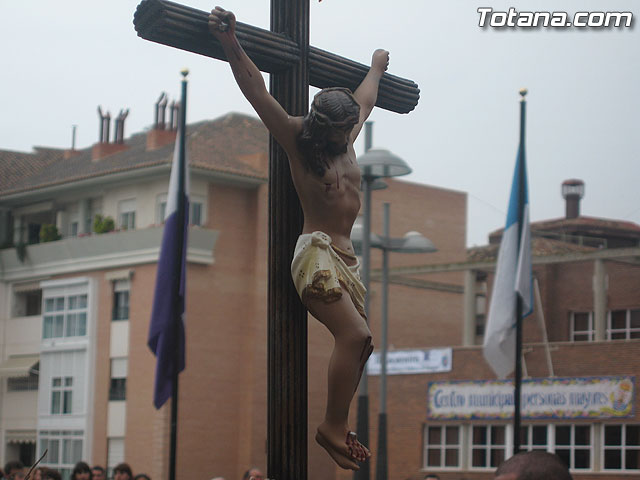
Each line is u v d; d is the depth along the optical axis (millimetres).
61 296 46781
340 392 4344
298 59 4996
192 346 42125
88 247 45375
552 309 39594
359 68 5266
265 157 44812
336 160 4512
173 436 18109
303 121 4500
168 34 4535
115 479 15547
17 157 54312
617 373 34750
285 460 4715
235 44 4445
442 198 52188
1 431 48562
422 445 38688
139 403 42656
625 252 35969
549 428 35969
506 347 23203
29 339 48125
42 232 48094
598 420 34875
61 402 46000
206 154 44656
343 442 4383
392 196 50688
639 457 34094
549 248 45750
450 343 48312
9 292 49469
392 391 39594
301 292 4430
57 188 47594
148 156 46406
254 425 42719
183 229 19641
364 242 23547
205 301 42719
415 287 47594
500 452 37000
